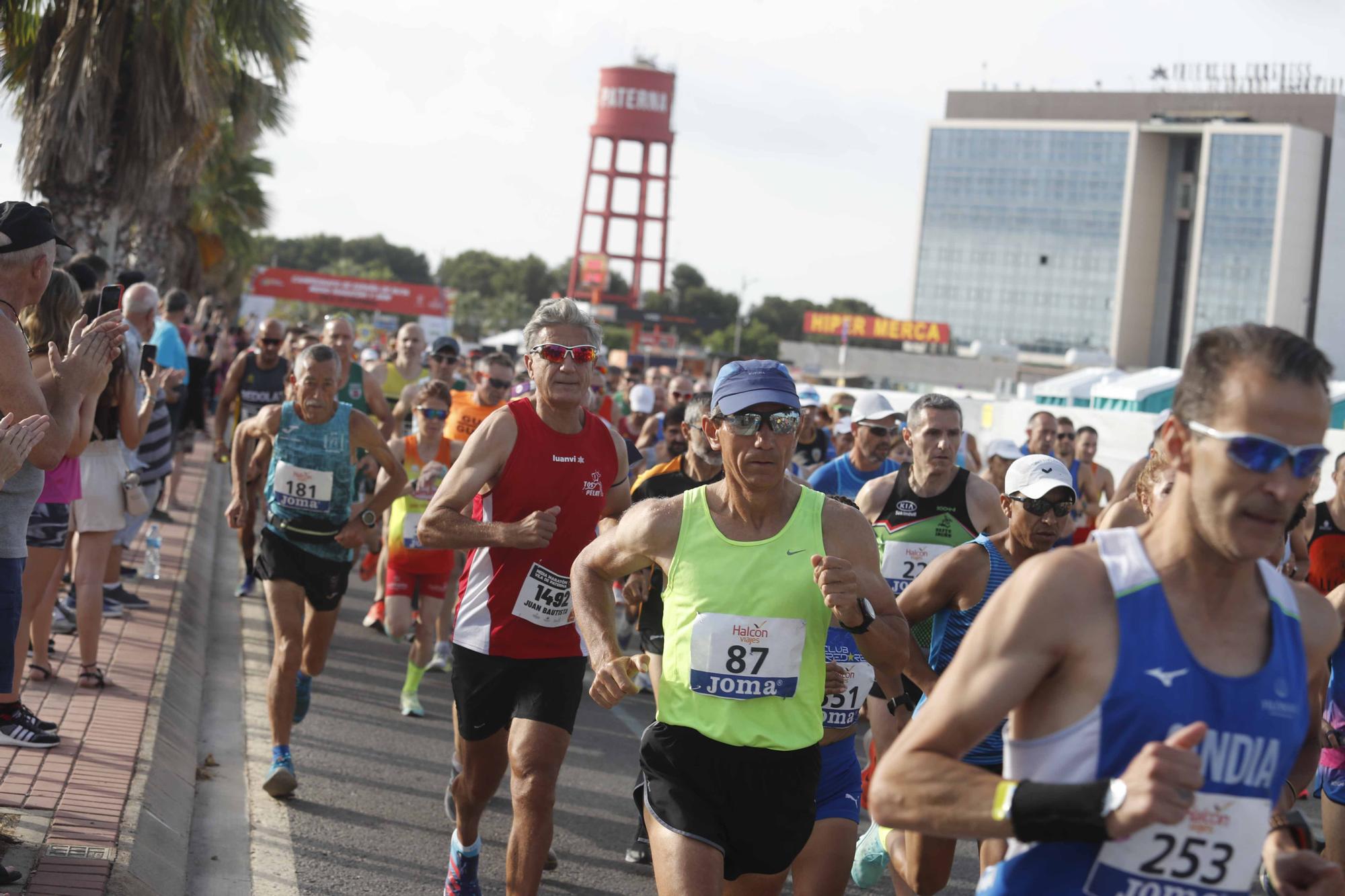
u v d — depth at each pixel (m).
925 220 142.25
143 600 9.01
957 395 28.69
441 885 5.02
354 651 9.34
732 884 3.61
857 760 4.29
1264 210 127.56
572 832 5.84
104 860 4.37
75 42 14.65
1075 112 141.75
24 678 6.62
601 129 115.62
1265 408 1.97
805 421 9.81
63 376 4.80
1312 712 3.54
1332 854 4.18
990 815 2.04
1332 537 6.02
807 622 3.40
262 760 6.45
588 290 113.88
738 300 149.00
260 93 17.52
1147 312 136.25
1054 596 2.07
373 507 6.12
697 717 3.41
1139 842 2.09
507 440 4.59
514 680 4.51
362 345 21.47
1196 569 2.08
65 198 15.20
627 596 5.12
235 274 36.91
